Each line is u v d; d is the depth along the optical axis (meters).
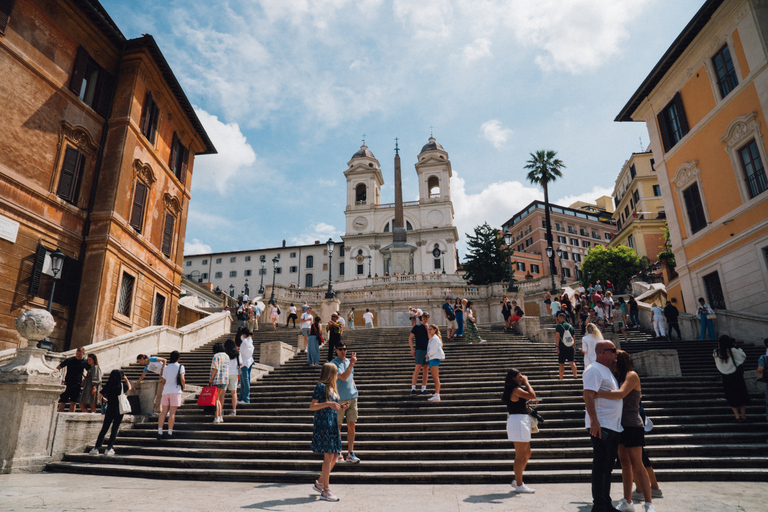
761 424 8.68
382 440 8.63
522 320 18.89
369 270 72.88
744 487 6.26
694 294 20.06
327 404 5.85
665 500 5.50
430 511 5.06
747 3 16.95
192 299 27.66
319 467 7.54
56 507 5.07
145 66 18.88
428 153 80.12
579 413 9.23
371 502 5.55
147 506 5.23
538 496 5.83
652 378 11.26
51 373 8.43
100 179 17.05
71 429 8.69
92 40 17.22
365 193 84.25
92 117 17.02
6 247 13.33
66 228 15.49
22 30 14.29
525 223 83.44
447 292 34.44
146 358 10.61
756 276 16.73
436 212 75.75
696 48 19.62
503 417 9.23
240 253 81.38
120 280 17.00
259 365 13.12
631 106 23.69
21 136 14.09
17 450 7.69
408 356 14.57
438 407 9.84
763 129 16.48
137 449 8.61
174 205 22.23
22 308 13.67
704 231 19.36
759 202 16.55
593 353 9.28
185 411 10.49
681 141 20.69
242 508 5.20
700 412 9.41
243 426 9.39
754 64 16.75
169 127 21.73
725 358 9.09
